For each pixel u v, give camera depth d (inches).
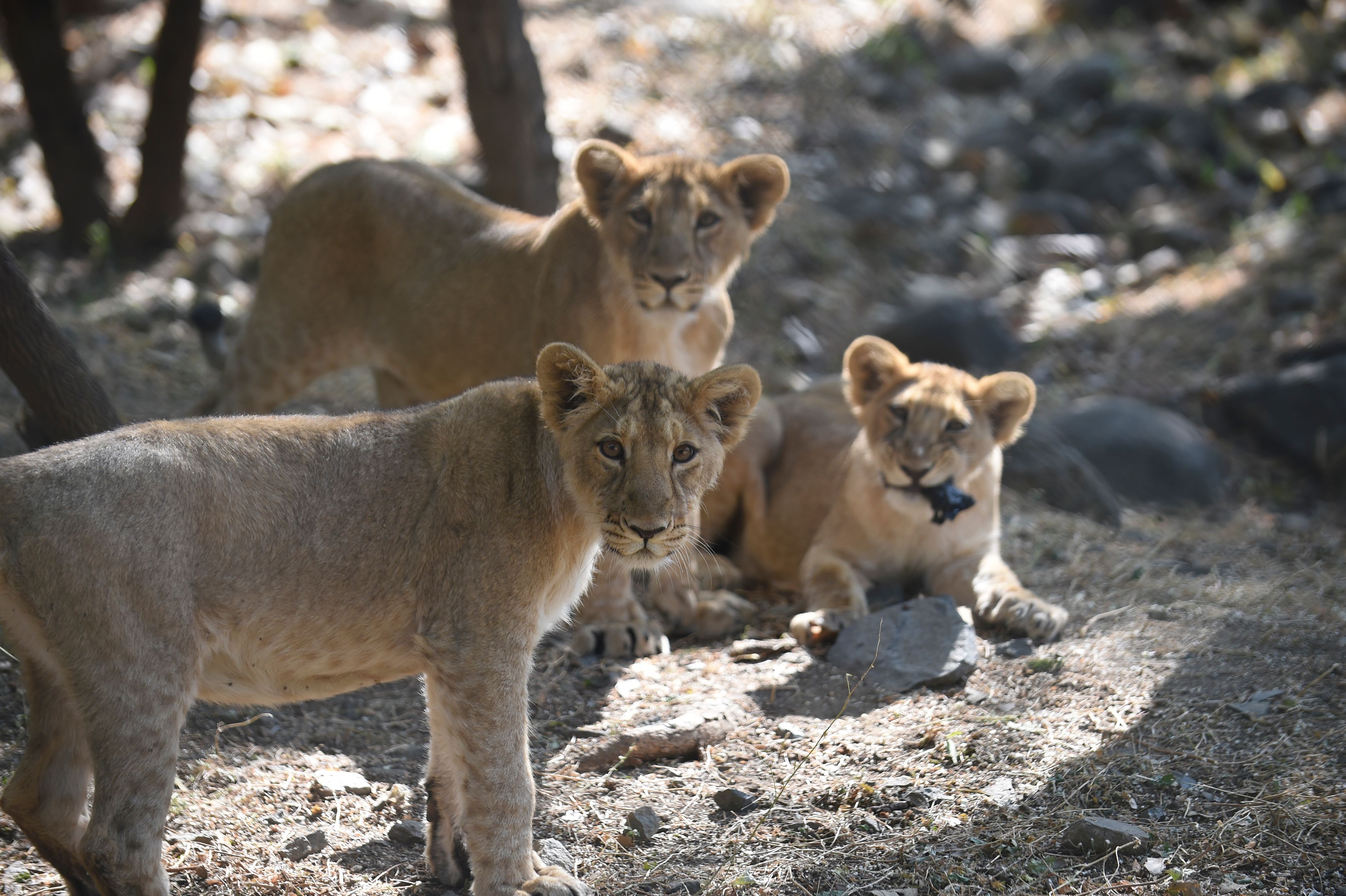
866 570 443.2
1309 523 560.7
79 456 239.0
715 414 285.6
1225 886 267.9
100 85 883.4
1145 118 954.1
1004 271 820.0
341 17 989.2
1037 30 1117.1
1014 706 360.2
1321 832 285.1
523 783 258.5
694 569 423.5
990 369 708.7
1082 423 601.9
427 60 957.8
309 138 858.8
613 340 405.1
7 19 709.3
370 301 459.2
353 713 366.3
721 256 408.2
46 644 235.9
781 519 476.7
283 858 288.8
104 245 725.9
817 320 740.0
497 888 253.8
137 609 233.6
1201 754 323.3
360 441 269.3
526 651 262.4
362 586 261.0
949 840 291.7
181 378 596.4
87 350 597.0
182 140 725.3
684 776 329.1
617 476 267.3
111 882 230.1
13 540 231.1
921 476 406.0
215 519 246.8
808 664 390.9
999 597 413.4
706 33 1035.9
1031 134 961.5
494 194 659.4
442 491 265.1
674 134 890.7
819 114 950.4
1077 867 278.4
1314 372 636.7
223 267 716.7
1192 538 524.4
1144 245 841.5
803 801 312.5
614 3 1068.5
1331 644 390.0
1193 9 1115.3
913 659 380.8
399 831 298.8
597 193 400.2
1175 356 710.5
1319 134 947.3
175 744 240.1
